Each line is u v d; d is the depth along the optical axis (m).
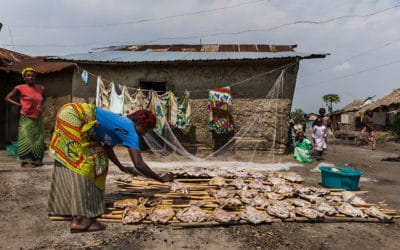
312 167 7.32
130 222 3.30
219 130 8.72
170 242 2.93
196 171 5.20
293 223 3.50
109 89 8.58
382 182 5.92
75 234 3.05
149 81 9.49
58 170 3.23
